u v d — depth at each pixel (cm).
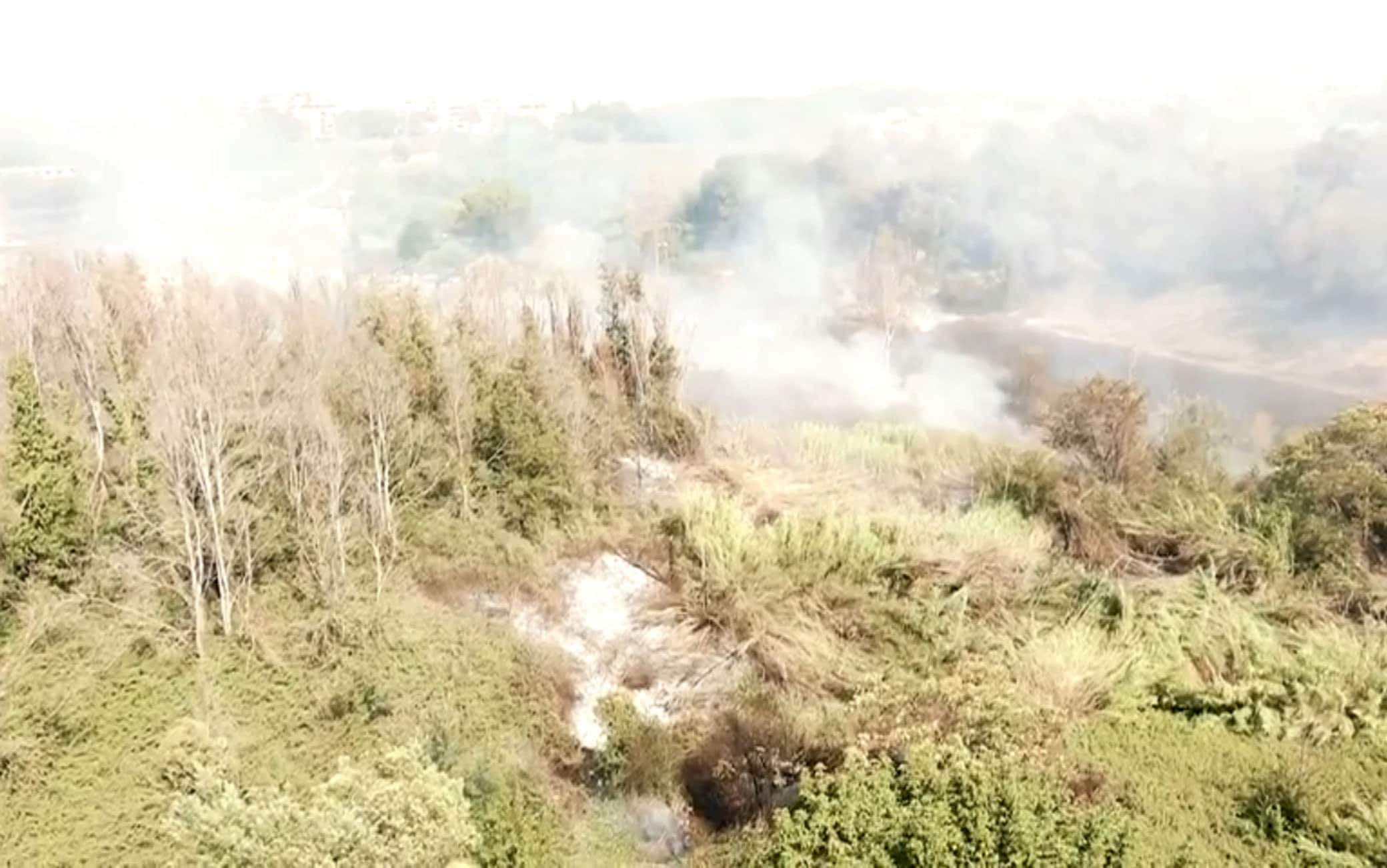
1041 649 960
